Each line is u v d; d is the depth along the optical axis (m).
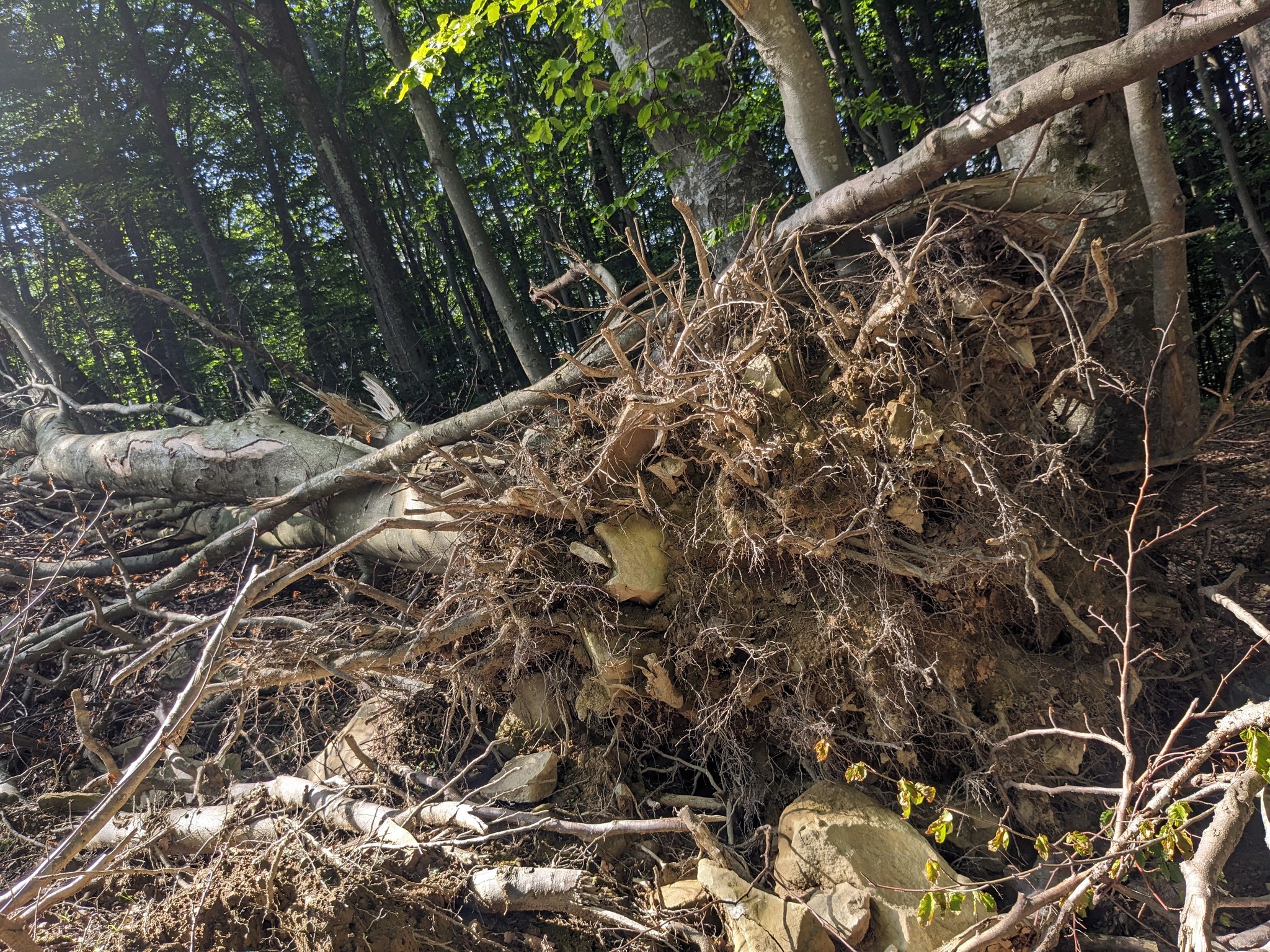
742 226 4.60
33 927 2.40
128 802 3.46
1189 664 3.36
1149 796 2.76
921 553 2.84
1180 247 3.27
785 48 3.84
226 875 2.85
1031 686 2.93
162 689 4.27
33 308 8.73
